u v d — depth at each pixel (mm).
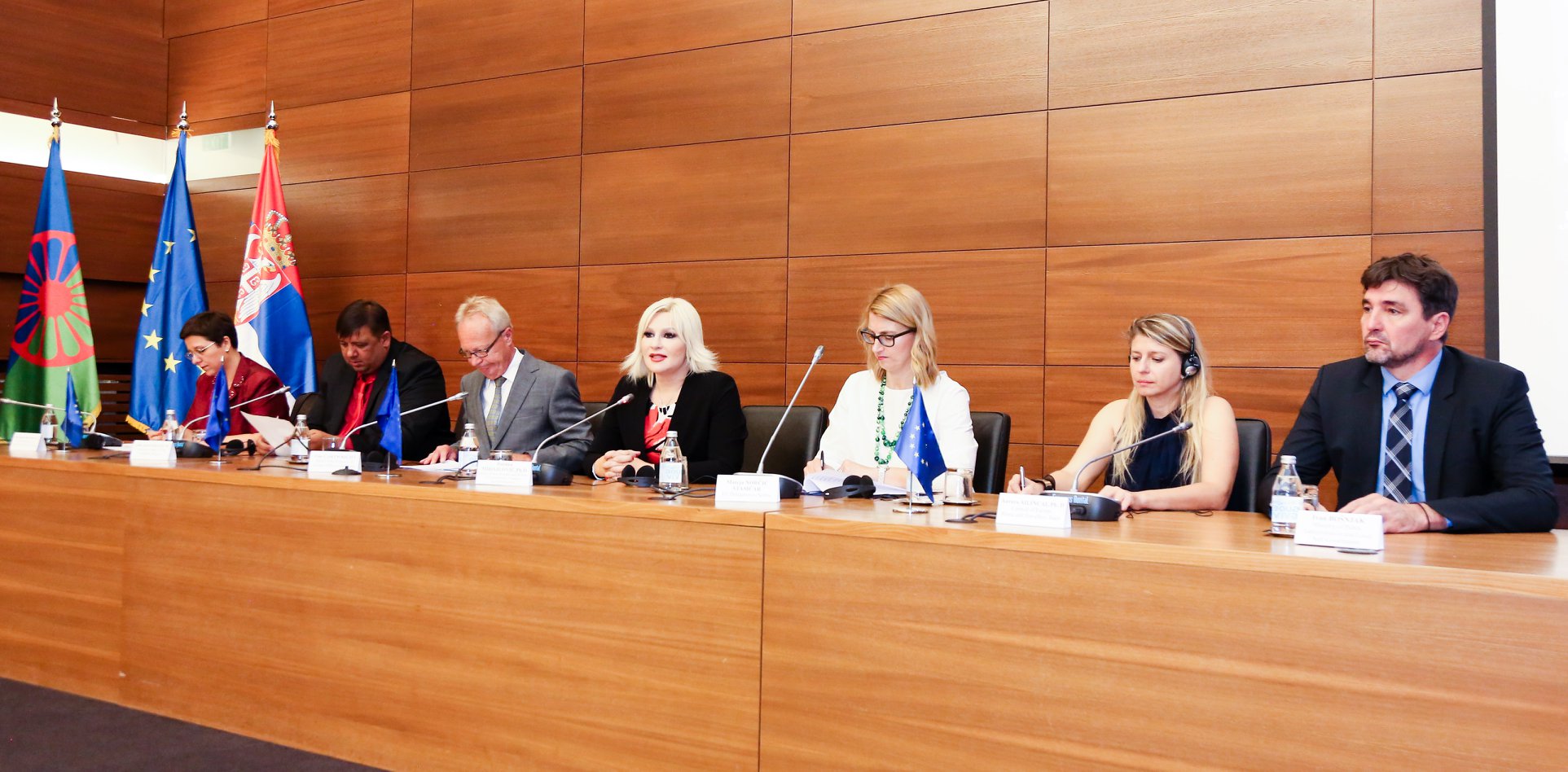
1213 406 2605
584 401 4363
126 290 5352
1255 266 3344
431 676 2172
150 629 2586
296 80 5145
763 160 4094
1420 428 2188
